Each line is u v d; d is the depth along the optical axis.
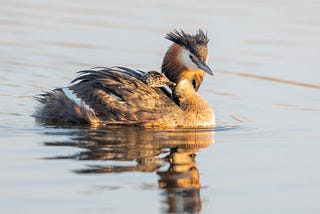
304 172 12.41
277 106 17.48
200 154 13.32
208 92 18.59
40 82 18.75
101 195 10.97
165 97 15.60
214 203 10.95
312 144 14.20
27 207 10.39
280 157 13.27
